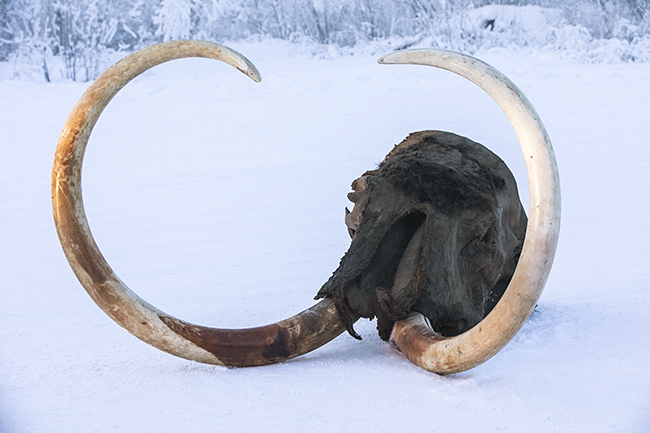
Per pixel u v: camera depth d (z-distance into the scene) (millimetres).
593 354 3535
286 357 3379
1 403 3037
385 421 2764
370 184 3680
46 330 4258
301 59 17312
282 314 4504
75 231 3213
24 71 15414
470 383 3068
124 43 17406
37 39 16359
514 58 16969
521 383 3064
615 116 11758
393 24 19031
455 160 3902
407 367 3330
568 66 16031
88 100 3283
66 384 3256
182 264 5883
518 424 2705
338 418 2799
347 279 3338
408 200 3549
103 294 3230
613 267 5387
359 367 3355
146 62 3357
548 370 3279
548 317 4215
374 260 3441
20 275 5664
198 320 4434
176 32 17609
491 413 2803
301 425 2750
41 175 9195
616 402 2887
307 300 4809
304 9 18781
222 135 10977
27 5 16547
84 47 16344
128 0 17531
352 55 17984
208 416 2850
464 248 3557
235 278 5438
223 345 3311
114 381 3275
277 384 3150
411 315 3297
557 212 2656
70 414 2902
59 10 16484
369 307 3338
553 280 5109
